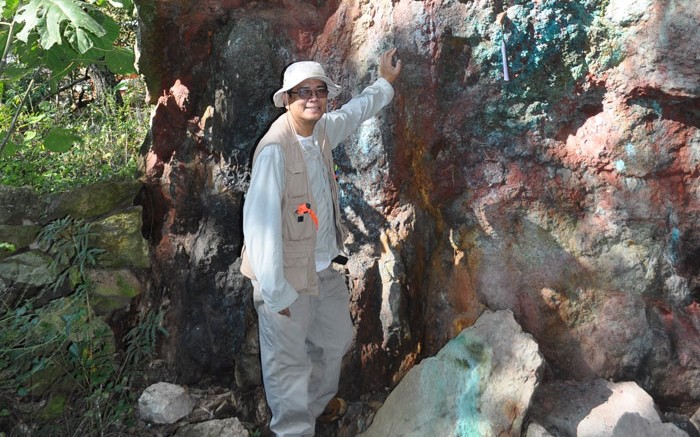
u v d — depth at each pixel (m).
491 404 2.78
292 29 3.29
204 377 3.50
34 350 3.12
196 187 3.53
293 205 2.55
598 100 2.92
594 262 3.04
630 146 2.90
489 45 2.90
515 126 3.01
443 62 3.00
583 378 3.03
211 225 3.49
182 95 3.45
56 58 3.67
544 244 3.08
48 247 3.33
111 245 3.42
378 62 3.05
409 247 3.22
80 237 3.32
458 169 3.13
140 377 3.46
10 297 3.19
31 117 4.87
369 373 3.30
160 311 3.54
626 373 3.01
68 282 3.34
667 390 3.00
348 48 3.18
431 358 3.04
